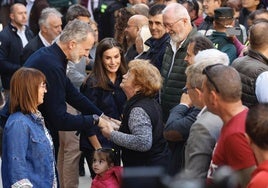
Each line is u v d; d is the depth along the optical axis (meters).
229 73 6.49
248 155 6.29
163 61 10.79
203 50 8.35
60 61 9.47
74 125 9.52
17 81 8.45
